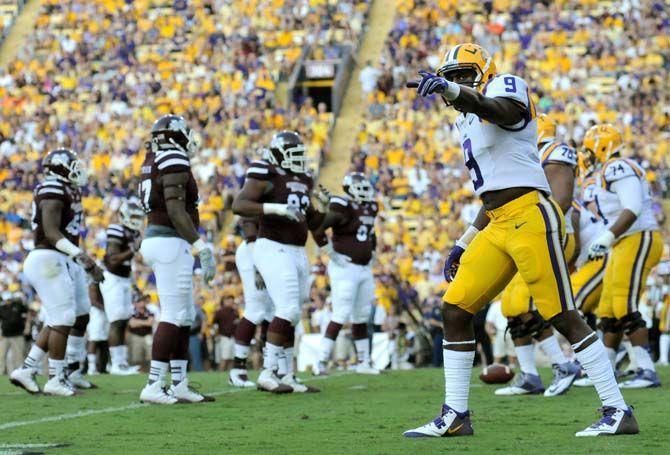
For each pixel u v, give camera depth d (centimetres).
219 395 2391
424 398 2250
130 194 6719
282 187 2425
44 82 7881
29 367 2480
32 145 7219
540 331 2286
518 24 7662
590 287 2573
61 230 2405
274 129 7012
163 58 8088
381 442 1482
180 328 2192
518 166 1502
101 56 8188
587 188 2581
